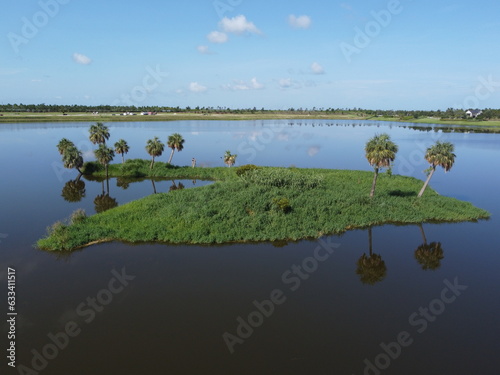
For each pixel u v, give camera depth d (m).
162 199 46.03
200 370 19.66
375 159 47.47
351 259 34.22
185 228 38.34
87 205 50.72
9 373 19.03
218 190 47.84
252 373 19.53
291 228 39.19
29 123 171.75
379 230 41.66
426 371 20.14
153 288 28.12
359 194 50.38
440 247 37.53
